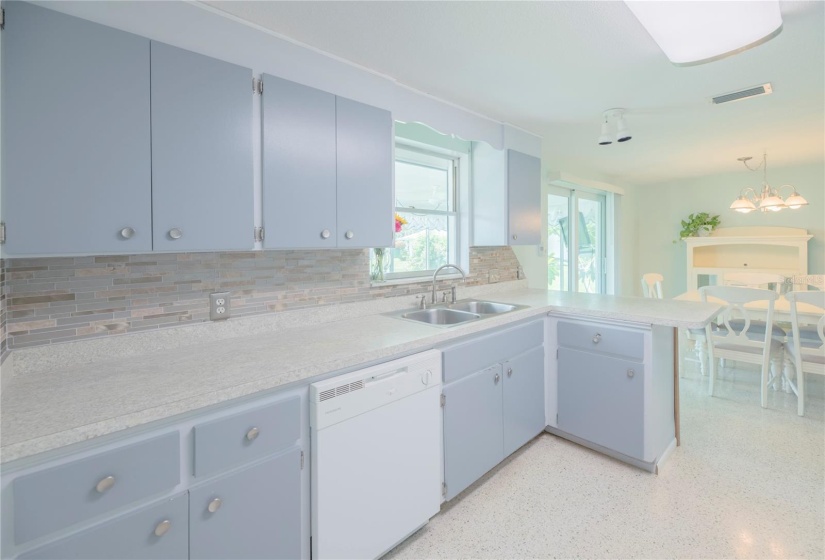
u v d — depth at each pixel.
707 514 1.78
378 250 2.42
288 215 1.62
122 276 1.48
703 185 5.35
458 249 3.01
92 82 1.18
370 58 1.88
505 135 2.82
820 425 2.61
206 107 1.41
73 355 1.37
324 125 1.75
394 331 1.84
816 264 4.61
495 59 1.90
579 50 1.82
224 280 1.73
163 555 1.04
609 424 2.24
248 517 1.20
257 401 1.24
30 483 0.87
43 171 1.11
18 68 1.08
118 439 0.99
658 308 2.30
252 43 1.56
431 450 1.71
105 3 1.23
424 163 2.79
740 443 2.40
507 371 2.16
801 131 3.13
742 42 1.62
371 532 1.49
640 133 3.17
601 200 5.31
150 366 1.35
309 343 1.63
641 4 1.41
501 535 1.70
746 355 2.97
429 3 1.47
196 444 1.10
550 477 2.10
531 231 3.04
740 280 4.00
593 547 1.61
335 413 1.37
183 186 1.36
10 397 1.09
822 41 1.75
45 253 1.12
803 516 1.75
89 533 0.93
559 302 2.62
